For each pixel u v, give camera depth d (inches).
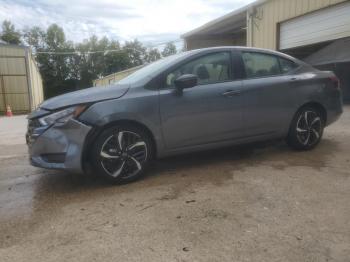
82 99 140.0
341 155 179.8
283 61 186.2
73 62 2353.6
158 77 153.3
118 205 123.6
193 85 149.9
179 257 88.3
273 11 476.4
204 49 167.0
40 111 143.6
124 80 169.8
